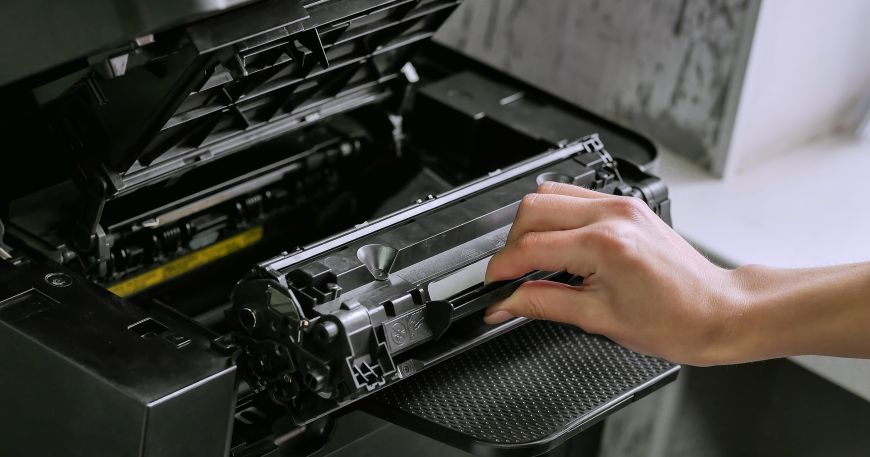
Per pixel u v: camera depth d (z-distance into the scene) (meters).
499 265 0.67
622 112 1.25
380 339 0.64
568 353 0.77
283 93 0.79
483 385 0.73
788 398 1.22
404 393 0.71
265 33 0.66
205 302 0.83
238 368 0.64
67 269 0.70
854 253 1.07
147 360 0.61
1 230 0.71
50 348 0.61
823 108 1.26
